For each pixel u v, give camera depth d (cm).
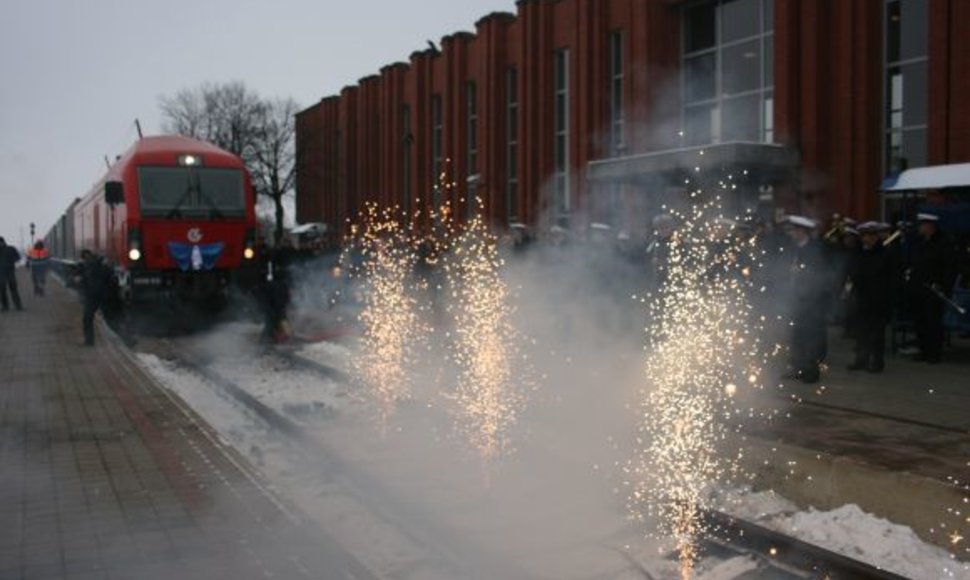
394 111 3847
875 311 1038
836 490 659
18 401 969
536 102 2845
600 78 2492
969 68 1555
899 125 1745
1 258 2294
